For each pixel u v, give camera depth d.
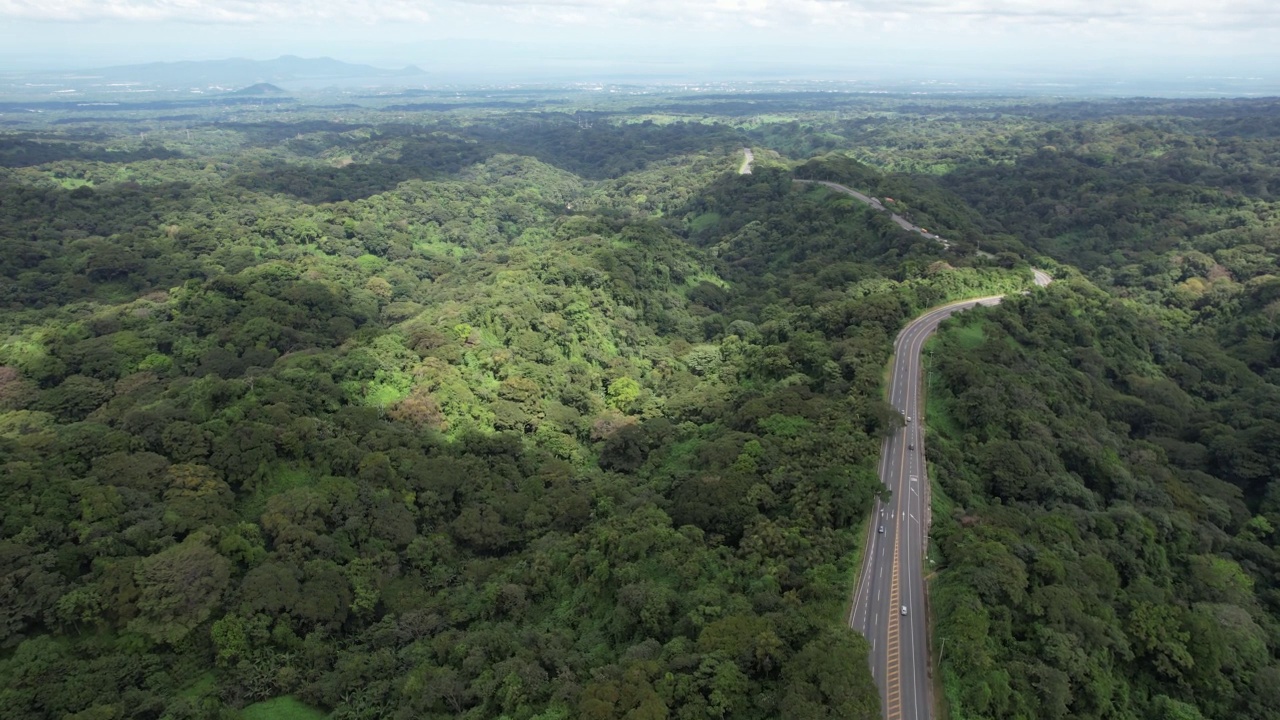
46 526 82.12
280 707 77.44
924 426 117.00
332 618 86.75
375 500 104.75
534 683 70.56
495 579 95.06
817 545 84.50
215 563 83.88
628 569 85.06
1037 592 75.44
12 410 129.62
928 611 77.56
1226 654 78.00
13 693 67.56
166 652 78.88
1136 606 80.50
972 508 97.00
